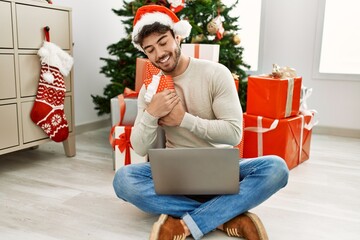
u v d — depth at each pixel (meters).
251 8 2.90
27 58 1.76
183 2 2.02
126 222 1.28
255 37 2.93
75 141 2.26
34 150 2.19
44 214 1.32
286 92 1.82
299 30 2.75
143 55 2.33
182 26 1.12
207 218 1.12
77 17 2.60
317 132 2.79
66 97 1.99
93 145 2.35
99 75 2.91
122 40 2.35
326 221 1.30
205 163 1.03
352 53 2.66
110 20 2.97
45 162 1.96
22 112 1.78
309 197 1.52
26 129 1.81
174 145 1.24
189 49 1.84
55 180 1.68
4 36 1.63
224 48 2.27
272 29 2.83
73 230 1.21
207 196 1.23
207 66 1.16
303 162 2.03
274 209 1.40
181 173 1.06
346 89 2.68
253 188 1.12
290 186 1.64
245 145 1.93
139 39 1.12
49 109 1.84
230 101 1.13
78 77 2.67
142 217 1.32
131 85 2.35
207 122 1.11
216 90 1.15
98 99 2.48
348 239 1.18
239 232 1.14
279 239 1.17
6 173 1.77
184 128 1.18
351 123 2.70
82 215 1.32
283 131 1.79
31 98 1.82
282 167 1.14
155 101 1.11
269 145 1.84
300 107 2.04
